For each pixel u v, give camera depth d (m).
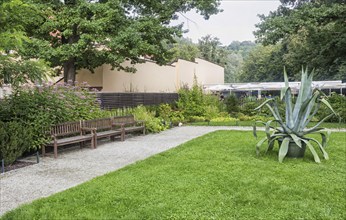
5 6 5.46
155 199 4.30
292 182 5.08
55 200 4.30
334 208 3.96
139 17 14.37
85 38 12.22
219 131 12.31
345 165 6.32
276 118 7.41
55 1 13.04
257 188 4.75
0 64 6.91
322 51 17.69
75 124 8.94
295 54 20.11
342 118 15.52
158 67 22.00
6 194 4.82
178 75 24.44
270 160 6.77
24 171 6.31
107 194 4.53
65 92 9.52
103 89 17.67
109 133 9.88
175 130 13.62
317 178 5.32
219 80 34.84
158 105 17.09
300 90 7.22
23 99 7.98
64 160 7.36
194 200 4.25
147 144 9.73
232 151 7.86
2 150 6.57
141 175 5.58
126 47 12.98
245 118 17.81
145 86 20.64
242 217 3.69
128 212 3.85
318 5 16.44
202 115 17.98
